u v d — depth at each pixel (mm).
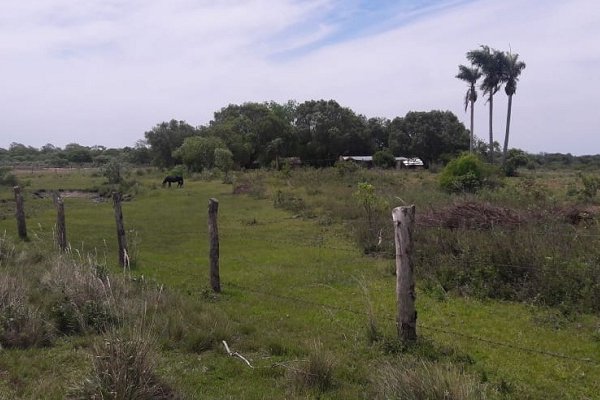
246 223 21031
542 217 13203
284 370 6090
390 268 11953
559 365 6406
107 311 7500
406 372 5109
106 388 4836
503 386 5648
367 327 7453
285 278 11500
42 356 6367
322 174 38250
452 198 19406
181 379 5711
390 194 22578
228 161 50031
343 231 18125
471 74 52531
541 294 9023
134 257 13039
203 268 12672
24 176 55031
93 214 24812
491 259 10227
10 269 10312
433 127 79500
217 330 7207
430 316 8586
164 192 35875
